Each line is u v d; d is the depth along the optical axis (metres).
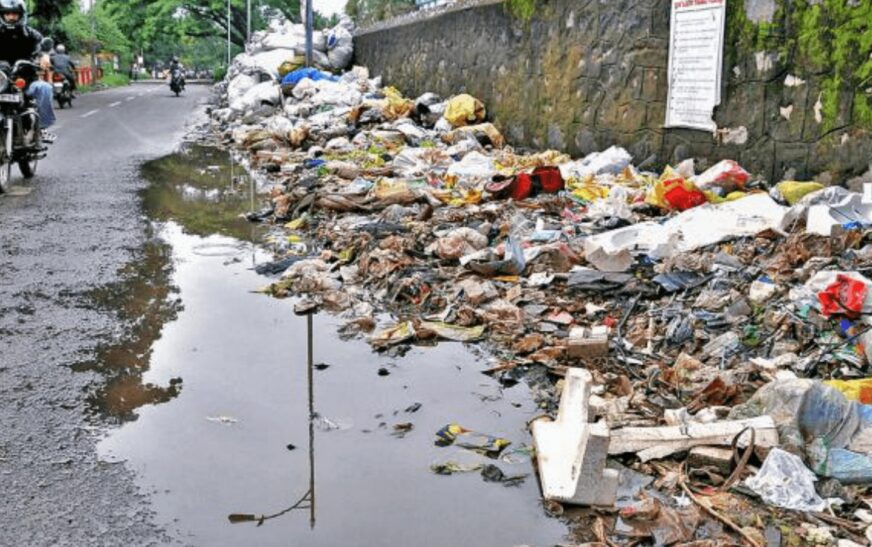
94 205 8.11
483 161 8.95
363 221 6.88
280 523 2.62
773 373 3.55
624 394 3.55
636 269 5.03
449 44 13.59
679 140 7.55
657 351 4.04
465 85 12.91
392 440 3.20
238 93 19.41
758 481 2.78
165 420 3.34
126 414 3.40
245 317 4.68
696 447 2.98
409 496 2.79
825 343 3.75
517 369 3.89
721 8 6.85
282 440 3.19
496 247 5.71
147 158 12.15
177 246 6.39
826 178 5.99
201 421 3.34
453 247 5.58
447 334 4.34
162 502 2.73
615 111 8.48
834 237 4.68
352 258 5.80
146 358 4.03
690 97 7.32
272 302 4.97
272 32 22.05
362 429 3.29
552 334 4.29
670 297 4.60
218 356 4.07
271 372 3.87
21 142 9.12
